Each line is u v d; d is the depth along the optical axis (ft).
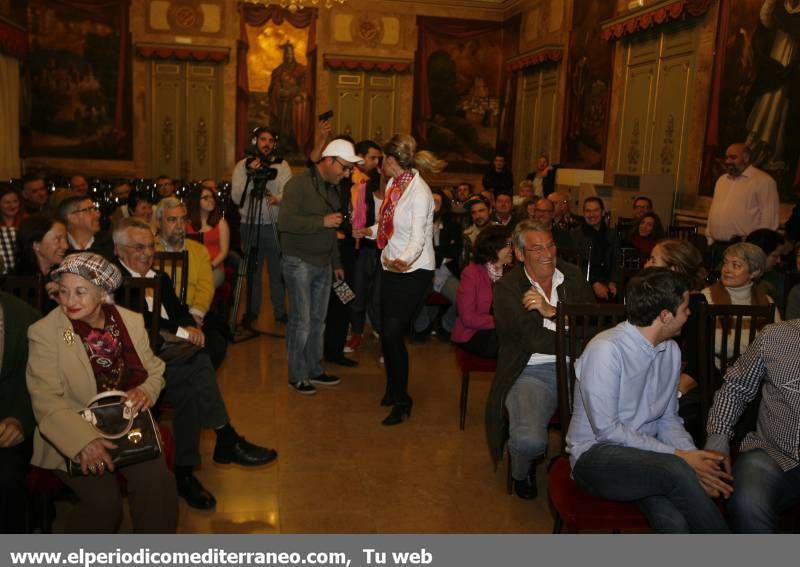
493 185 35.99
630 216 26.53
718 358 10.58
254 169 19.04
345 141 13.92
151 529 7.74
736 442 9.16
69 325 7.65
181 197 27.53
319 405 14.08
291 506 9.92
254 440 12.21
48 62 40.09
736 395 7.89
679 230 22.66
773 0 21.22
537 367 10.44
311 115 42.96
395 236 12.92
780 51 20.93
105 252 10.62
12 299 8.11
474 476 11.17
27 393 8.02
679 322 7.54
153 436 7.55
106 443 7.18
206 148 42.32
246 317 19.95
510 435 9.96
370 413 13.74
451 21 43.32
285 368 16.48
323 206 14.06
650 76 28.25
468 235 19.69
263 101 42.50
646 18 26.84
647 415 7.87
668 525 6.99
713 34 24.21
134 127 41.57
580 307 9.00
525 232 10.39
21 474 7.54
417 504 10.14
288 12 41.98
